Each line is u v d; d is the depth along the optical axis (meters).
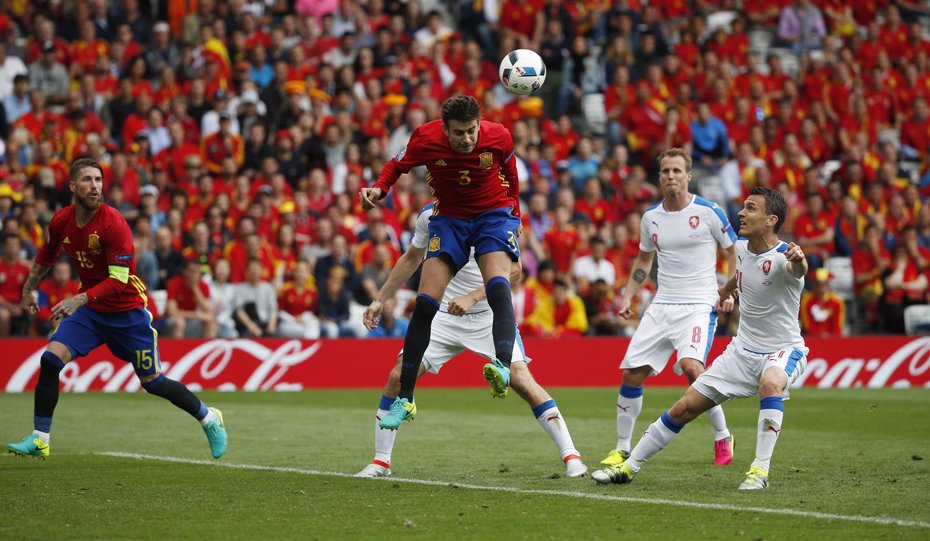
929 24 96.31
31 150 66.69
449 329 30.42
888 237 71.00
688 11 91.12
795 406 49.75
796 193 74.56
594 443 37.03
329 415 45.78
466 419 44.28
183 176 68.31
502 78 29.98
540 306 62.69
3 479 28.19
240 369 57.94
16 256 57.84
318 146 70.69
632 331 63.47
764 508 24.02
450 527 21.98
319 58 78.50
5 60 71.69
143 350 29.31
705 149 77.38
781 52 90.00
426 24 83.62
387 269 62.66
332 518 22.92
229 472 29.66
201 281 59.38
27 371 54.97
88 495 25.70
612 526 22.05
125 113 70.69
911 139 82.62
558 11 83.25
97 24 76.50
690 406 27.48
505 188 27.70
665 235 33.31
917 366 62.31
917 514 23.31
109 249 28.69
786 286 26.97
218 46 75.06
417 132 27.16
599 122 81.75
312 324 61.06
